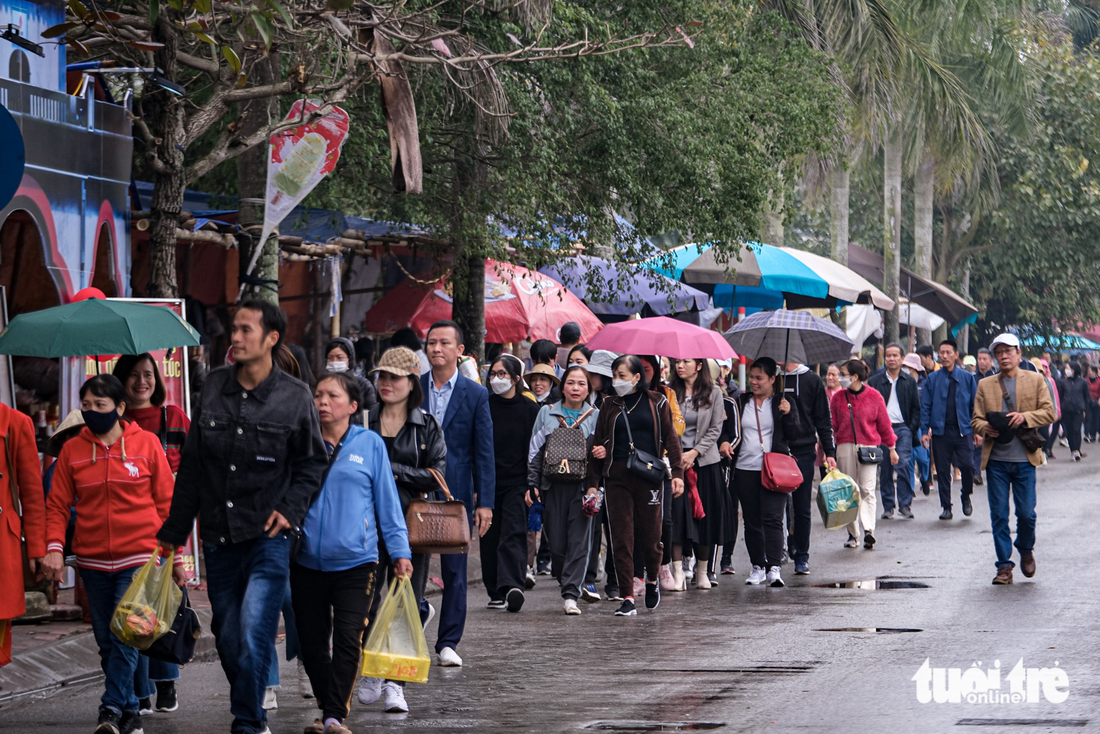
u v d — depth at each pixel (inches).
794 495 1235.9
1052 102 4111.7
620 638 876.6
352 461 601.0
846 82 2393.0
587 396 1059.3
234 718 605.6
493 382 988.6
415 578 729.0
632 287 1863.9
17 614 645.9
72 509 662.5
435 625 941.8
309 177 1071.6
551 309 1691.7
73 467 639.8
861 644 826.2
